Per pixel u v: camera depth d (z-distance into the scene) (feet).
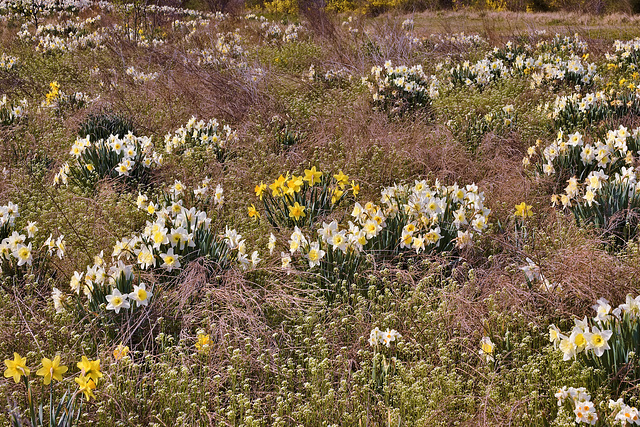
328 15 56.44
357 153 21.57
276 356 10.96
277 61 42.14
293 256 14.40
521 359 10.73
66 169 20.06
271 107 28.17
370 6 80.38
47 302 12.37
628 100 26.08
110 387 9.40
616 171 18.74
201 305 12.38
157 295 12.41
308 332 11.74
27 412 9.07
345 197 18.03
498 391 9.70
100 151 20.75
